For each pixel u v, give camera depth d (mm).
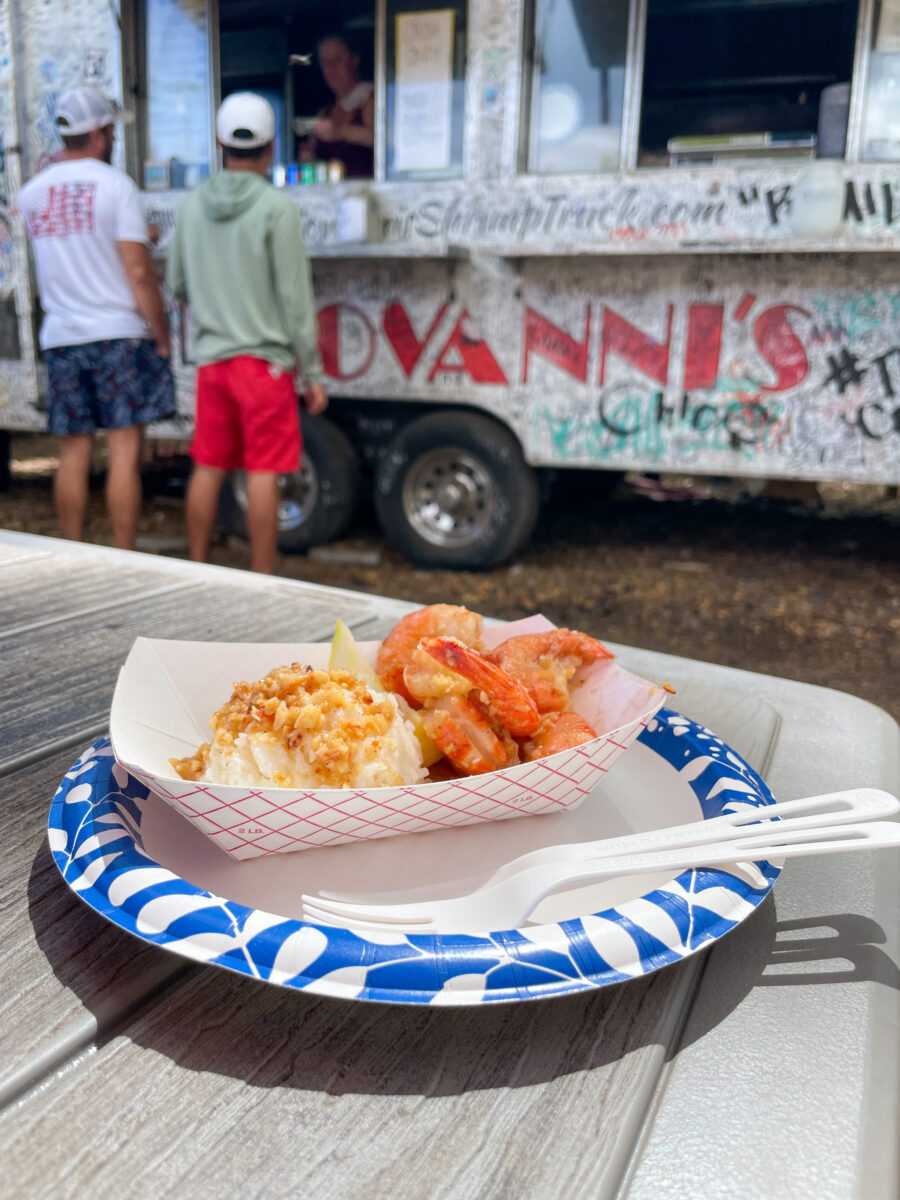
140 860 527
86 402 3994
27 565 1436
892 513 6395
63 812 598
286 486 4992
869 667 3586
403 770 597
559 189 4164
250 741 574
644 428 4191
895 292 3723
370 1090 423
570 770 599
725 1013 483
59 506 4211
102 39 4820
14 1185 368
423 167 4441
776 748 847
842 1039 466
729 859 503
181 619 1159
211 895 492
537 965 452
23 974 488
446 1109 413
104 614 1174
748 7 4070
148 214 4910
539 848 599
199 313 3760
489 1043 454
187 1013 471
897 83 3719
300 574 4691
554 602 4320
